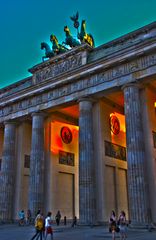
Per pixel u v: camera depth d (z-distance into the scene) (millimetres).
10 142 62531
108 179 49969
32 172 54344
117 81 46188
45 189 56500
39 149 55656
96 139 50312
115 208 49688
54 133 60750
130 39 47938
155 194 40656
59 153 60938
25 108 60281
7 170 60688
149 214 38406
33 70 61000
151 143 43406
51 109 56844
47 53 60906
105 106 53750
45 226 27344
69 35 59219
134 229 37188
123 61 45438
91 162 46906
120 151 55344
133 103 43406
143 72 43469
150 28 45469
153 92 48375
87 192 45000
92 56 52281
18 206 59219
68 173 62375
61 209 58094
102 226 44188
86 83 50625
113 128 55031
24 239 29625
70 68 54219
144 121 44531
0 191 59781
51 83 55219
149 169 42281
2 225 52938
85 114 49344
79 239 28250
